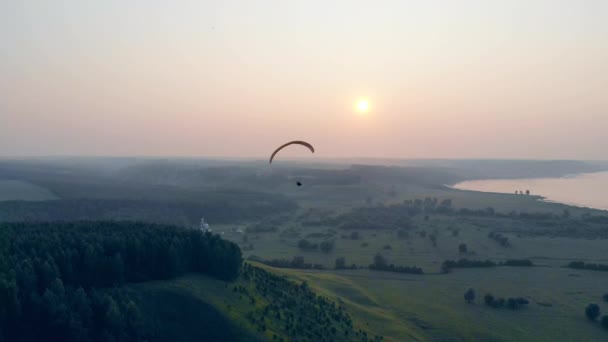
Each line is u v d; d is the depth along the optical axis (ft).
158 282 255.09
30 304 205.16
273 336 240.94
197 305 243.19
